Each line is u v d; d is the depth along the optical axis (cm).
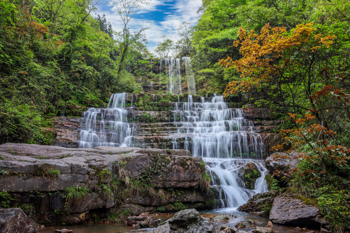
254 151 1316
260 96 1761
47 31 1838
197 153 1327
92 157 695
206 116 1806
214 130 1548
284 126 1409
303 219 540
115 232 515
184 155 873
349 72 674
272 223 587
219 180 952
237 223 576
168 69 3419
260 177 998
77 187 579
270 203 699
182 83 3275
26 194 522
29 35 1438
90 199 595
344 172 630
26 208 515
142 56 3412
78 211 573
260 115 1706
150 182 748
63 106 1548
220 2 2617
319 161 653
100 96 2034
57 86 1597
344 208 523
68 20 2353
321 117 665
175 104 1955
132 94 1964
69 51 1914
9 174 504
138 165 750
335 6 878
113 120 1623
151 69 3416
